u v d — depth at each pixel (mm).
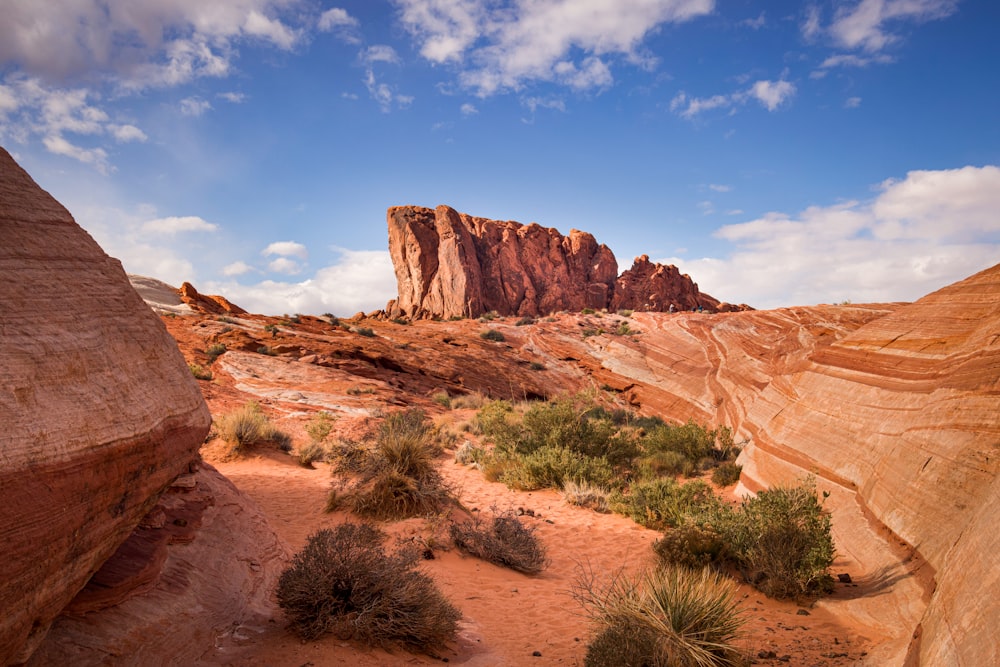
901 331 10711
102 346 2955
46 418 2398
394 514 9562
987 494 4242
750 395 23438
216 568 4793
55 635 3086
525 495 13102
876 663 4387
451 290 73812
